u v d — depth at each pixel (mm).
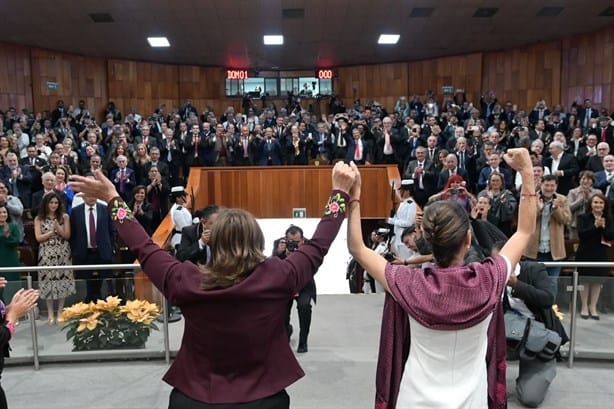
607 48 13156
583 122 12133
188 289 1495
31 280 4191
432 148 9016
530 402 3455
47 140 10375
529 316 3621
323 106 17938
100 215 5602
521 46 15281
